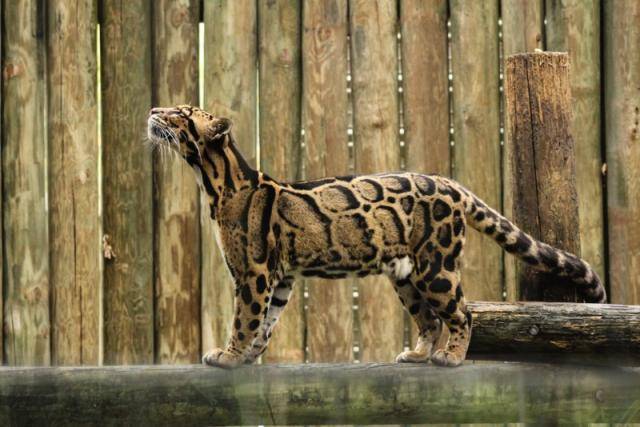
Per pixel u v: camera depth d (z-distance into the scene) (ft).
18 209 37.86
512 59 30.83
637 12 37.83
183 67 37.86
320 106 37.68
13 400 27.43
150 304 37.86
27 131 37.88
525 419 28.48
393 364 28.30
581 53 38.04
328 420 28.02
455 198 28.60
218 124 27.89
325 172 37.73
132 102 37.81
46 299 37.91
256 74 38.11
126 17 37.81
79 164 37.83
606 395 28.66
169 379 27.58
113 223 37.83
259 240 27.68
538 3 37.96
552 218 30.58
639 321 28.09
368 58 37.70
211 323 37.70
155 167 37.91
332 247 27.91
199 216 37.86
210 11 37.93
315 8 37.78
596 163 38.06
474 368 28.30
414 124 37.81
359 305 37.68
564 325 28.43
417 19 37.78
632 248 37.76
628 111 37.83
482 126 37.76
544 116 30.66
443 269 28.19
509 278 37.68
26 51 37.86
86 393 27.48
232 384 27.73
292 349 37.65
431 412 28.22
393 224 28.07
